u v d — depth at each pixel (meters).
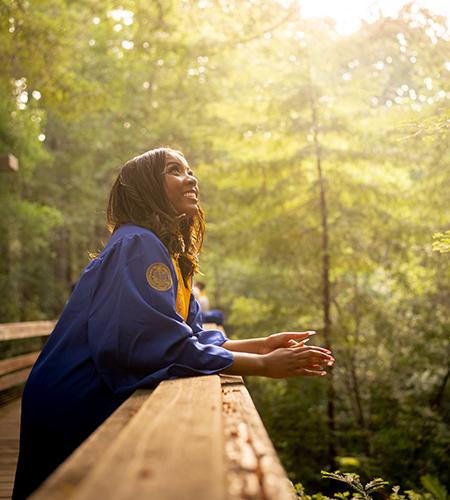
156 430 1.29
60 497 0.95
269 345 2.68
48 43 10.11
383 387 11.41
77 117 11.35
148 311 2.27
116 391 2.25
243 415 1.65
